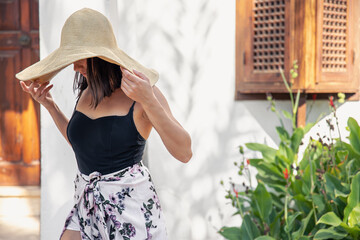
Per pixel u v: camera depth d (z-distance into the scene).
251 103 3.26
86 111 1.90
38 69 1.82
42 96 2.14
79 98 2.00
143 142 1.91
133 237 1.82
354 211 2.52
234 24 3.18
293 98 3.30
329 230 2.62
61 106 2.75
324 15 3.05
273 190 3.26
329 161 3.03
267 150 3.10
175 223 3.13
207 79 3.16
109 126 1.83
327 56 3.10
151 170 3.07
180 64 3.10
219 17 3.16
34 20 4.52
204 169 3.18
